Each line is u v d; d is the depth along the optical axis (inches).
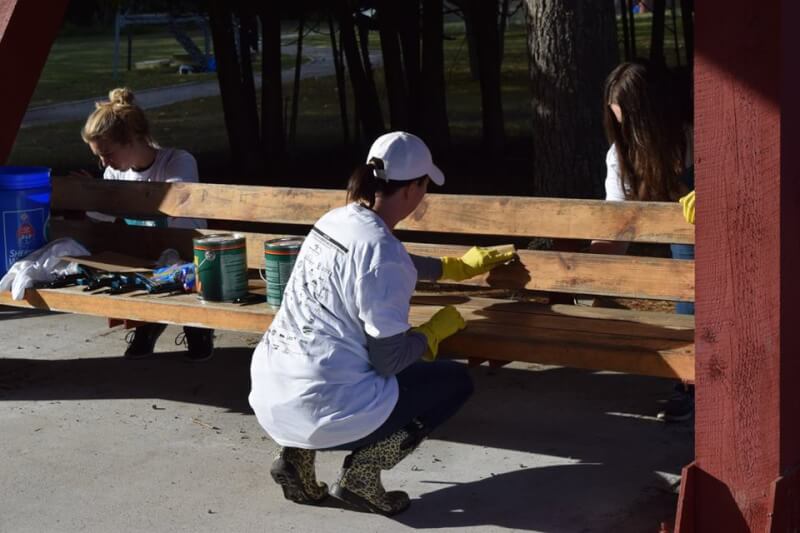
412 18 583.2
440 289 292.8
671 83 175.2
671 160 173.6
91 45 1663.4
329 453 183.9
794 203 132.6
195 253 186.2
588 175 314.8
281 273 177.5
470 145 638.5
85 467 178.2
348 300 143.3
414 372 153.5
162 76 1222.9
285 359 145.9
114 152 221.6
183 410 204.4
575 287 174.2
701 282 136.4
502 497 163.9
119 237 220.4
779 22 126.0
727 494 138.6
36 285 203.3
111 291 196.4
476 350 163.6
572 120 313.4
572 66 311.9
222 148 663.1
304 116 817.5
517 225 180.7
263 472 175.2
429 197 187.6
